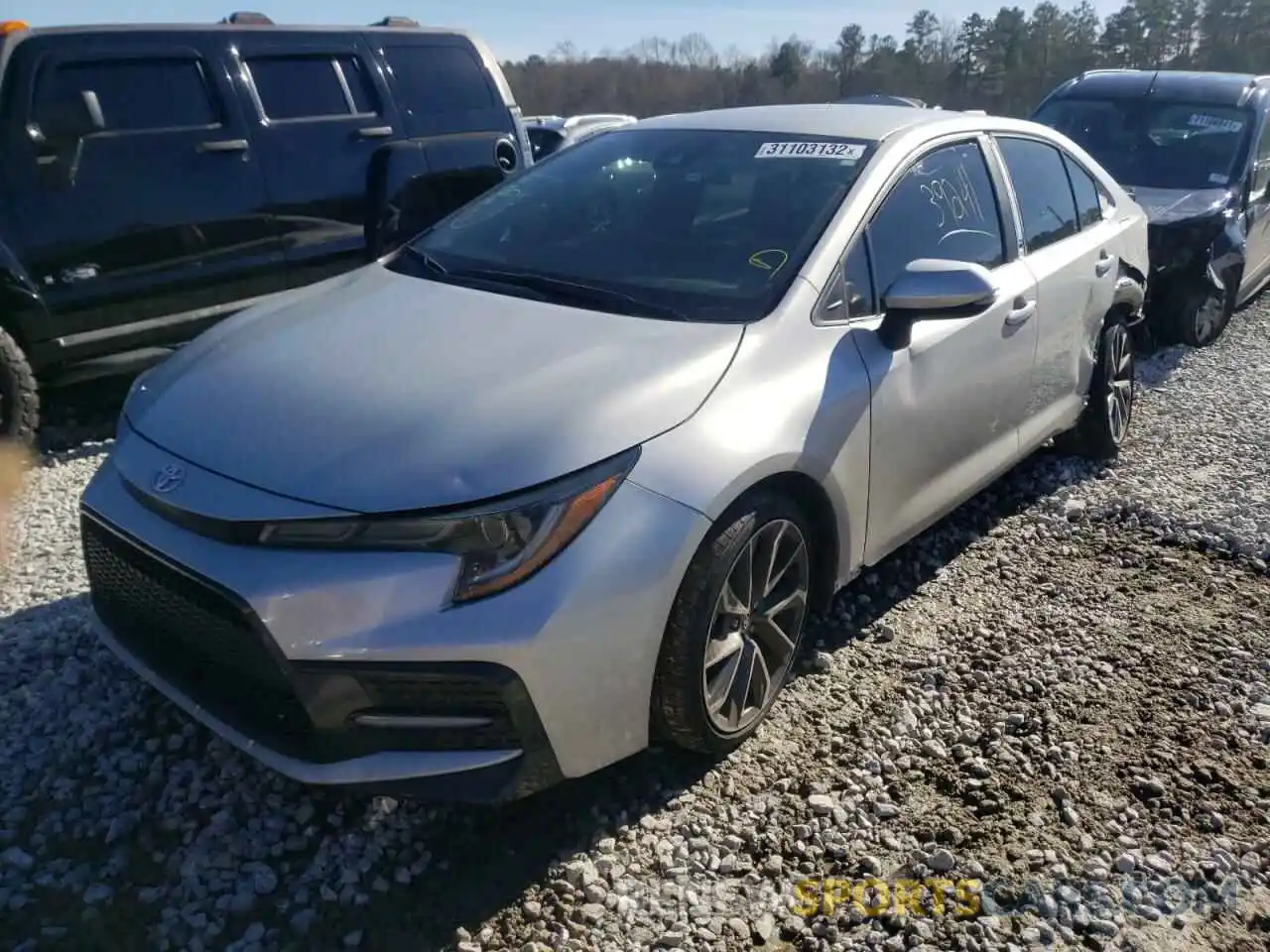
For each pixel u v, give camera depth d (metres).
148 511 2.64
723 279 3.29
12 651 3.43
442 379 2.76
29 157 5.14
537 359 2.84
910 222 3.68
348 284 3.66
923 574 4.18
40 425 5.62
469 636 2.36
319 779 2.42
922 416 3.53
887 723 3.22
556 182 4.04
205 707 2.63
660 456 2.64
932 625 3.80
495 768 2.47
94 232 5.33
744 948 2.42
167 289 5.64
